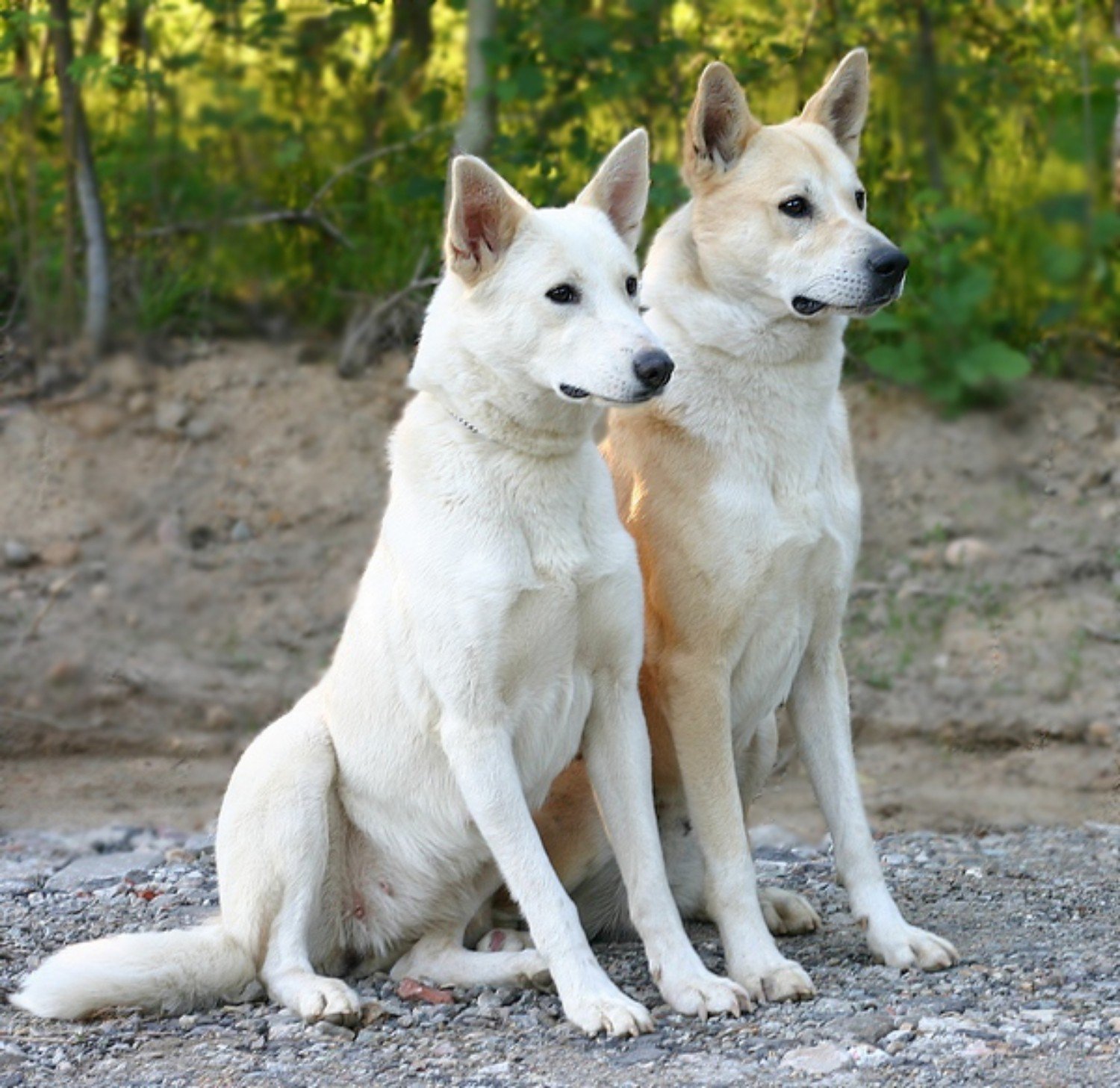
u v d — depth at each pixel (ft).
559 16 39.34
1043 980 19.95
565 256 19.21
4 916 23.79
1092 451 40.42
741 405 20.81
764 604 20.77
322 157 45.96
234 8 43.93
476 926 22.15
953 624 35.50
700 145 21.53
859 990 19.71
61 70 40.96
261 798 20.21
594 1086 17.08
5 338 42.65
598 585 19.63
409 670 19.93
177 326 43.29
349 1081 17.47
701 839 20.58
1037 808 29.09
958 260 41.57
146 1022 19.49
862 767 31.19
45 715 32.76
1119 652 34.17
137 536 37.91
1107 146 42.70
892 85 44.93
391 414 41.09
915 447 40.88
